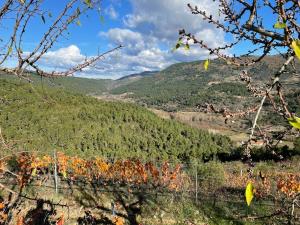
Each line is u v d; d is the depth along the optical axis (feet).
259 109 6.61
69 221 46.01
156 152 290.76
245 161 6.61
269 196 54.95
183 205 56.85
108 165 75.15
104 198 59.52
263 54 7.06
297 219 10.85
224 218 51.11
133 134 309.42
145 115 337.11
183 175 73.26
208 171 75.56
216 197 61.16
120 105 355.56
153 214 53.93
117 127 304.09
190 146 283.38
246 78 7.04
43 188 53.47
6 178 29.53
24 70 8.51
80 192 59.67
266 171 56.85
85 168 73.46
